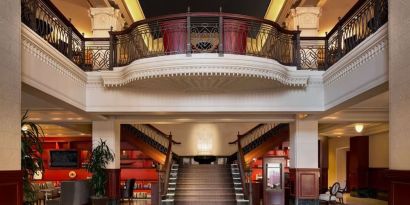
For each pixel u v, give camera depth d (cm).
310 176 1160
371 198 1650
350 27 810
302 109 965
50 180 1834
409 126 476
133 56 927
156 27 896
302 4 1180
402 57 500
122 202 1518
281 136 1498
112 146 1162
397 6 517
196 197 1358
